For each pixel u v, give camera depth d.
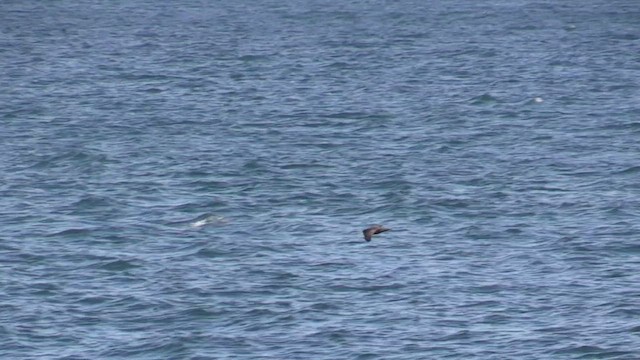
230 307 61.50
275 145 103.12
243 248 71.44
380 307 61.34
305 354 55.66
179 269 67.56
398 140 105.50
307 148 101.81
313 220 78.19
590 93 133.50
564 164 95.12
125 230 75.44
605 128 111.06
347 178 90.00
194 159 96.75
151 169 93.25
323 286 64.50
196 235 74.38
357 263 68.44
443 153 99.56
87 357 55.69
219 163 95.19
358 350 55.91
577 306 61.38
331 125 113.25
